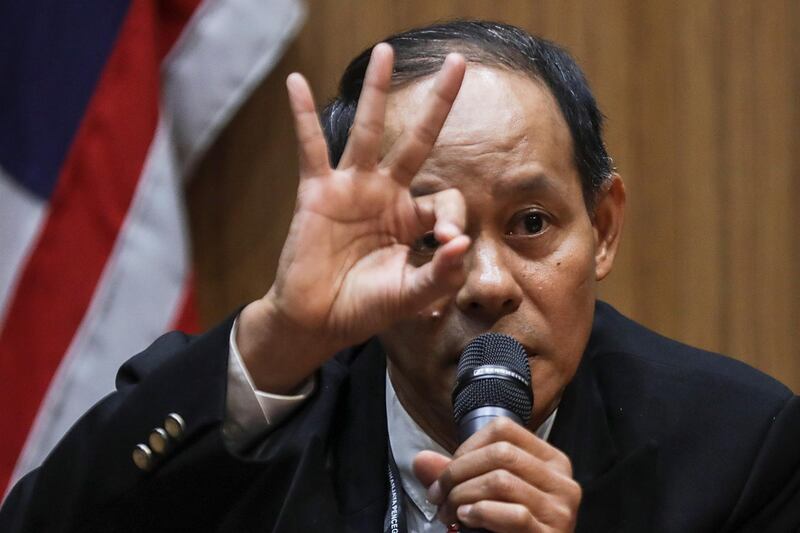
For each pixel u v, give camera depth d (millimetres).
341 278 5340
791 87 10609
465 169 5590
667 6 10578
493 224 5648
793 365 10602
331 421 6164
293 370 5598
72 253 9172
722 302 10578
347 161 5324
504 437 4738
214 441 5598
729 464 6203
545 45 6145
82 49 9258
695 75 10586
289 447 5797
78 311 9156
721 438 6293
